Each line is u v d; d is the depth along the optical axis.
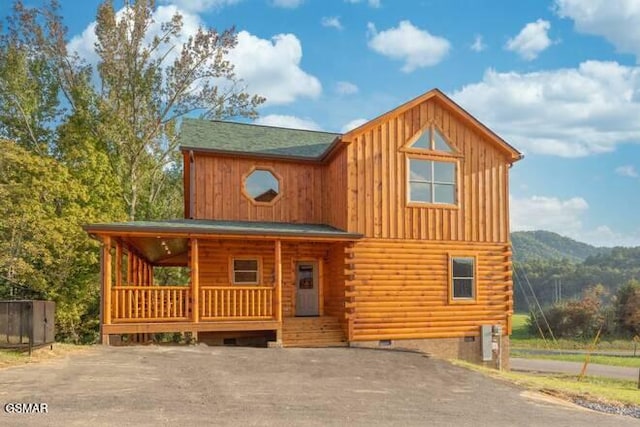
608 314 49.47
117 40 27.53
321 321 15.56
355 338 15.02
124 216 25.59
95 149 25.78
